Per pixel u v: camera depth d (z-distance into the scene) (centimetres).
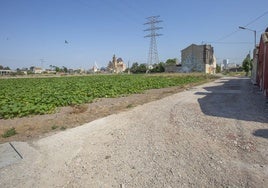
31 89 2467
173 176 529
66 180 537
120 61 15000
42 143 771
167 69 9269
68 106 1480
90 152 684
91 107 1423
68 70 13638
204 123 955
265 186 475
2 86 3186
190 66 8844
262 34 2353
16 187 514
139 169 570
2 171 583
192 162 592
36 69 14112
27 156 668
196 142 732
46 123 1038
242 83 3566
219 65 12412
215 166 564
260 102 1529
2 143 782
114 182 519
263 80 2125
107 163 609
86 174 558
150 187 492
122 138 797
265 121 972
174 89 2578
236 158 605
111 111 1288
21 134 884
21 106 1306
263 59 2169
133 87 2525
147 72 9088
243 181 495
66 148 721
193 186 487
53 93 1897
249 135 786
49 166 606
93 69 14962
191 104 1453
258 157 608
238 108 1295
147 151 675
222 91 2297
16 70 12419
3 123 1067
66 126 980
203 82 3819
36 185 520
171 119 1045
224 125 918
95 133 865
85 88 2338
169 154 647
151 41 8488
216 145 701
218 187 479
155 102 1580
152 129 893
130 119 1071
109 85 2681
